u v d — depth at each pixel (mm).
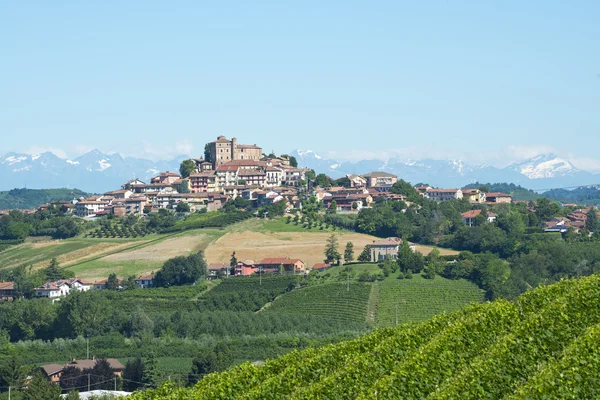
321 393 161000
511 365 145750
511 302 193000
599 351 134375
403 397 148125
